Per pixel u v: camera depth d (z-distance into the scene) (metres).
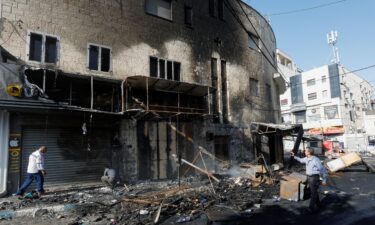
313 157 8.27
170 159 14.68
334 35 49.00
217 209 8.25
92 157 12.21
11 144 10.25
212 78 18.02
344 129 46.03
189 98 16.17
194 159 15.49
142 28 14.55
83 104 12.05
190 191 10.35
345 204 8.75
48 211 7.89
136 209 8.00
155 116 13.80
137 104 13.59
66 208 8.15
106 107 12.71
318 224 6.70
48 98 10.27
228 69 19.25
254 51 22.05
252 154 19.69
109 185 11.66
